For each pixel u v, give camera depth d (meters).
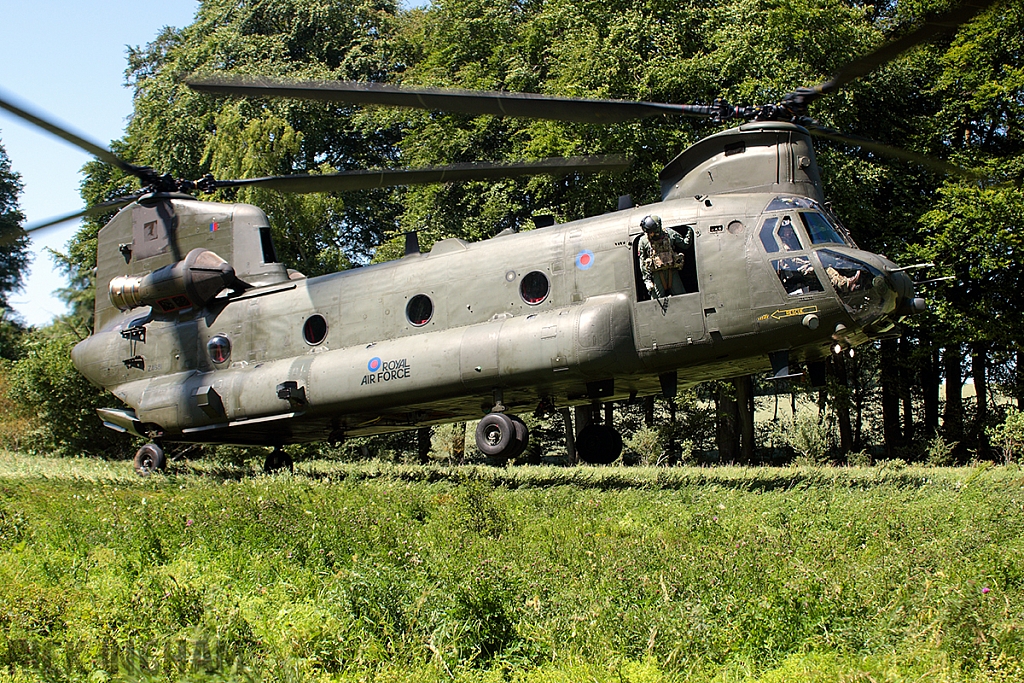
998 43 27.00
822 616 6.27
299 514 10.15
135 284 17.92
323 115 37.25
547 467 20.06
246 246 17.72
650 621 6.31
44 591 7.57
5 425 29.81
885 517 9.71
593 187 26.19
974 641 5.68
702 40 28.73
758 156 13.20
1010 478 13.80
